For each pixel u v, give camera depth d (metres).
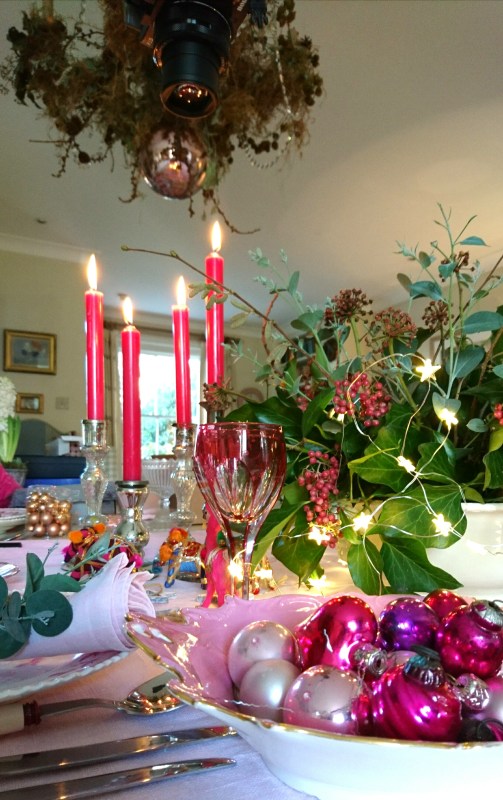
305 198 3.20
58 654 0.34
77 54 1.54
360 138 2.60
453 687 0.23
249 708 0.25
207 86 1.14
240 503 0.44
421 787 0.21
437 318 0.57
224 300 0.57
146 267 4.41
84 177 3.02
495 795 0.22
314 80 1.50
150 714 0.31
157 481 1.67
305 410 0.52
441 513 0.44
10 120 2.50
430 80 2.22
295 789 0.24
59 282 4.15
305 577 0.49
